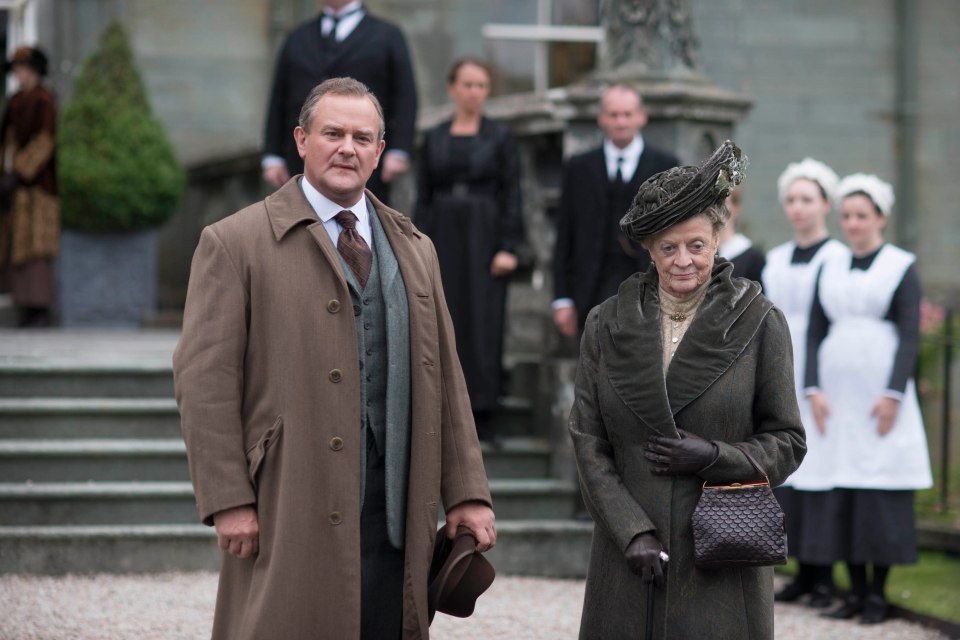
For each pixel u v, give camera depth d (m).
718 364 11.04
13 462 21.28
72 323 35.75
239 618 11.19
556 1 42.91
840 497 19.20
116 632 16.45
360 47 22.05
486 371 21.58
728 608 10.85
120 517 20.83
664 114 21.70
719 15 42.78
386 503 11.33
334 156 11.40
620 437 11.20
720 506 10.69
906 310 19.25
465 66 21.61
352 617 10.88
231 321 11.12
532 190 25.03
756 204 43.16
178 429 22.48
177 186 35.94
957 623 17.83
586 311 20.48
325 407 11.06
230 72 41.12
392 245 11.84
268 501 11.00
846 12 43.38
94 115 35.44
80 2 39.66
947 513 25.09
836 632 18.14
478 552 11.60
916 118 43.66
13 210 33.38
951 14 43.91
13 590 18.55
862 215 19.59
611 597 11.17
